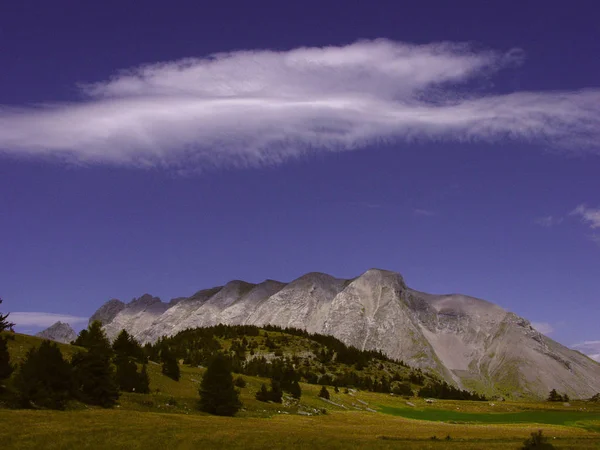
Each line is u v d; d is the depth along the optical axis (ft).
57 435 176.55
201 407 297.12
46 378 233.76
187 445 179.52
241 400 354.54
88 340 284.61
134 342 430.61
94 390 254.88
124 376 300.61
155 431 198.18
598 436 305.32
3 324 245.04
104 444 171.01
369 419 386.32
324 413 392.27
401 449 202.18
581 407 603.67
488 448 215.72
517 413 523.70
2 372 230.48
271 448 185.06
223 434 205.26
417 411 522.06
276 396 395.14
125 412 242.37
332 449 193.06
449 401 637.30
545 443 217.77
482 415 498.28
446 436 270.26
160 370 402.11
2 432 174.29
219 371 304.30
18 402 222.89
